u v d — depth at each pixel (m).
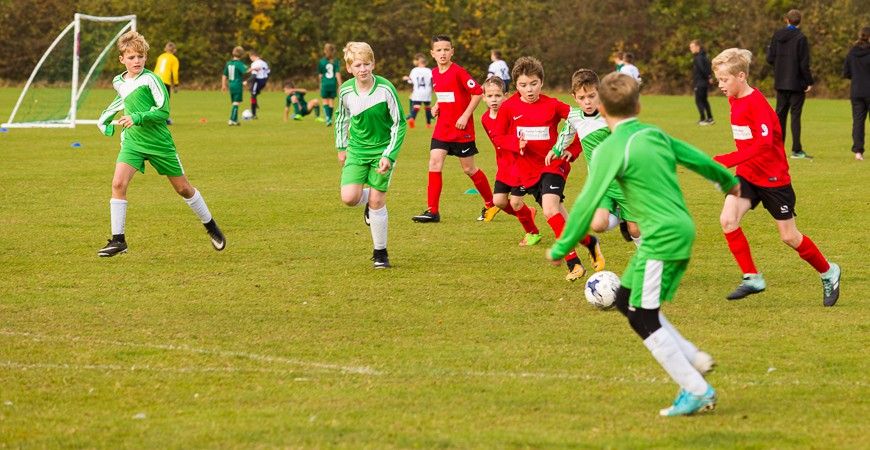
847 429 8.25
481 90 19.81
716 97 74.94
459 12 84.50
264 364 10.34
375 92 14.91
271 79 85.06
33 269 15.17
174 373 9.99
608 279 12.70
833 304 13.08
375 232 15.40
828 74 75.19
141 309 12.75
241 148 34.81
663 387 9.55
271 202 22.45
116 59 73.44
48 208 21.12
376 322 12.20
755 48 78.50
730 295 13.32
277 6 84.75
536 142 15.81
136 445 7.89
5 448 7.80
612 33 81.94
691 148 8.80
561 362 10.42
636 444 7.87
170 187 24.70
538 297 13.63
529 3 84.44
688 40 79.94
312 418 8.54
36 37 81.31
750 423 8.44
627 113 8.64
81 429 8.27
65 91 51.19
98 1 82.56
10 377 9.80
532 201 23.34
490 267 15.66
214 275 14.91
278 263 15.86
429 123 46.75
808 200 22.42
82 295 13.51
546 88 83.81
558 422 8.47
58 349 10.83
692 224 8.61
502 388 9.50
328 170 28.56
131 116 15.07
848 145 35.44
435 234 18.70
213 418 8.57
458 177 27.66
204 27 84.38
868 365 10.35
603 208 14.01
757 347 11.07
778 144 13.05
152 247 17.11
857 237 18.08
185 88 83.56
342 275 14.96
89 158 30.64
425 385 9.59
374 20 84.31
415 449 7.78
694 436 8.05
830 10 75.25
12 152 32.22
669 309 12.94
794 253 16.69
